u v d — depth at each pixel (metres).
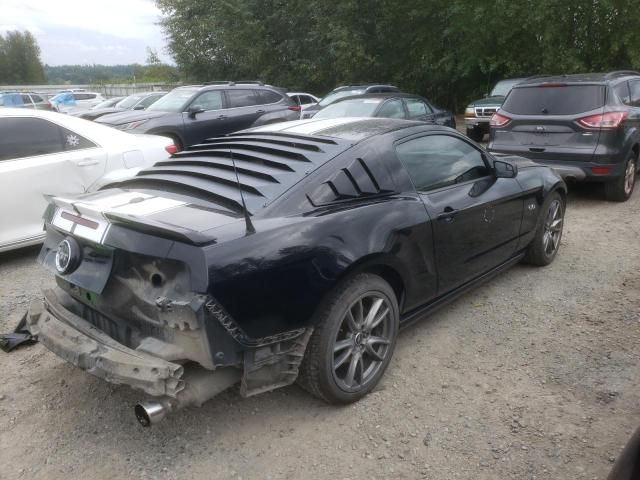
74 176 5.78
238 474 2.68
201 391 2.65
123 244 2.66
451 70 21.22
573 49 16.42
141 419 2.56
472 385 3.37
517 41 18.67
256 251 2.65
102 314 2.93
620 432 2.91
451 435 2.93
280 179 3.11
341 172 3.26
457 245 3.85
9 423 3.09
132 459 2.79
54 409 3.21
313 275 2.82
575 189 8.54
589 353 3.70
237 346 2.60
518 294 4.68
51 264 3.17
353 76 22.33
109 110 12.28
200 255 2.49
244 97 11.69
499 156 5.31
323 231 2.93
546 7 16.02
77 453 2.84
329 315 2.95
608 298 4.55
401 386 3.38
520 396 3.25
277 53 24.88
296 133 3.84
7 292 4.95
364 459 2.77
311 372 2.98
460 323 4.19
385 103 10.00
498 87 15.53
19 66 96.19
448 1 19.89
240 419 3.09
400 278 3.42
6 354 3.84
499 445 2.84
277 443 2.89
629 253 5.60
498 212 4.28
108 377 2.61
